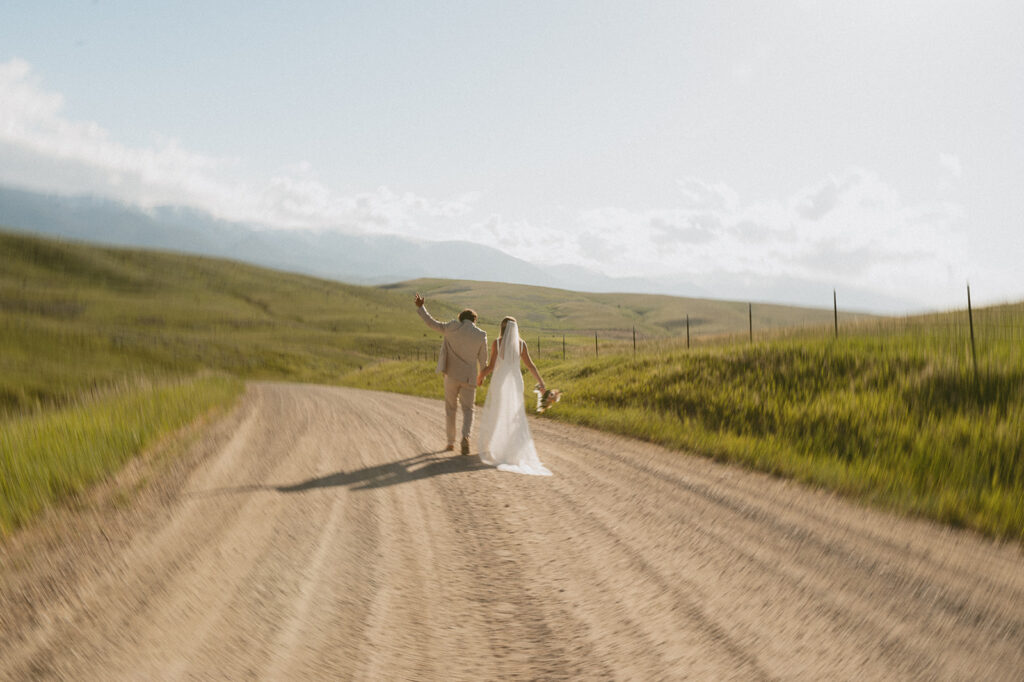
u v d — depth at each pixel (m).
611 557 4.16
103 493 5.62
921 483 6.64
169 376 18.34
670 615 3.24
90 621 3.00
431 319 8.20
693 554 4.24
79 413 9.45
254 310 159.62
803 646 2.89
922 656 2.80
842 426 8.98
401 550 4.27
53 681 2.42
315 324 149.25
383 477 6.64
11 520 4.59
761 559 4.15
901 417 8.80
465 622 3.13
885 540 4.66
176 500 5.43
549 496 5.89
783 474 7.26
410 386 31.80
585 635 3.00
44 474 5.66
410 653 2.78
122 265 177.38
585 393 16.06
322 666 2.63
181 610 3.16
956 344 11.84
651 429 10.41
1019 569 4.08
